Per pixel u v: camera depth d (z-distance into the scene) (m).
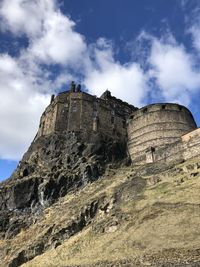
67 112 77.38
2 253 50.47
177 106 75.94
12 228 56.81
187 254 30.22
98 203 50.84
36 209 59.12
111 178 61.34
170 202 41.44
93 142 71.00
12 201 61.62
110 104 82.94
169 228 36.12
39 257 43.75
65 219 50.25
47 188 60.31
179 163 58.03
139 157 70.88
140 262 31.73
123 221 41.88
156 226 37.50
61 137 72.75
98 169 64.81
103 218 46.06
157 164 61.50
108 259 34.84
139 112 77.69
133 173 60.41
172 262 29.80
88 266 34.75
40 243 46.56
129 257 33.50
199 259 28.89
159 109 75.19
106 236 40.66
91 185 60.38
